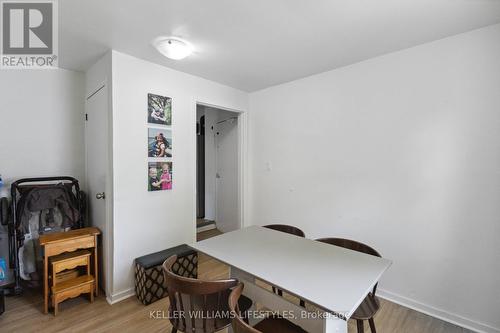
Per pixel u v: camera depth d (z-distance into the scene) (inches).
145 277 85.8
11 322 76.7
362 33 76.5
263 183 136.3
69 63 100.0
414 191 85.9
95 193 101.2
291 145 122.6
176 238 107.3
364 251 71.4
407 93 86.7
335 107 105.7
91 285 87.7
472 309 75.7
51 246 82.0
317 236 113.3
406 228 87.7
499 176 71.3
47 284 81.4
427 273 83.6
